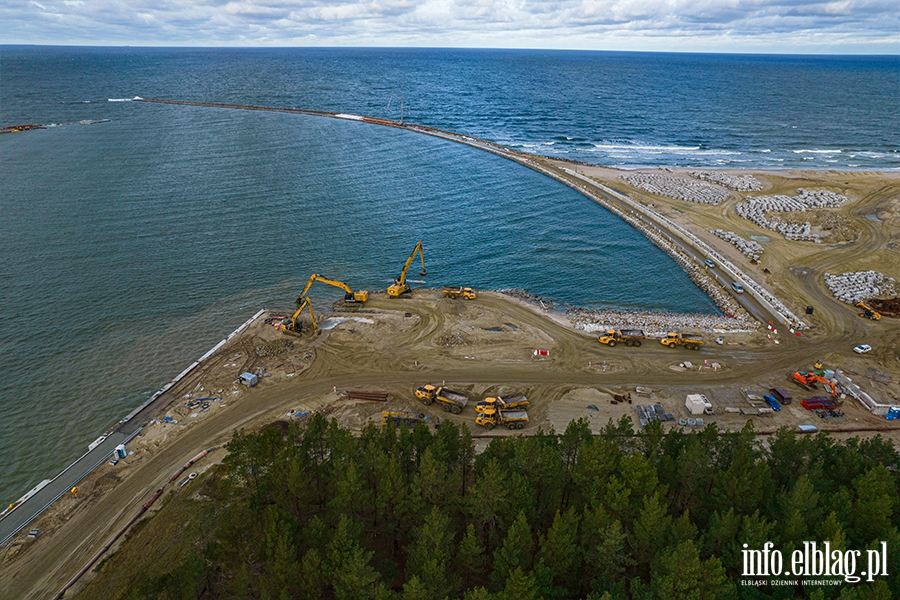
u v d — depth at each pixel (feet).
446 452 209.26
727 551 173.06
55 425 279.90
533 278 450.30
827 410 282.77
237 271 448.65
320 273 449.89
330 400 293.43
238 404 289.74
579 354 334.24
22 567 199.21
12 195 596.70
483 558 175.83
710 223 551.18
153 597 153.58
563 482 202.18
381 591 153.28
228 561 182.60
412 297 408.05
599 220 578.25
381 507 190.08
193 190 631.97
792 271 447.01
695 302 413.18
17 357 332.19
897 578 158.71
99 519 219.82
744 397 295.28
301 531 182.60
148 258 463.83
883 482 185.57
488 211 601.21
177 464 248.52
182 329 366.84
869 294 401.29
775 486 200.34
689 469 197.98
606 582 166.61
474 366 322.34
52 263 449.06
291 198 618.85
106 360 332.60
